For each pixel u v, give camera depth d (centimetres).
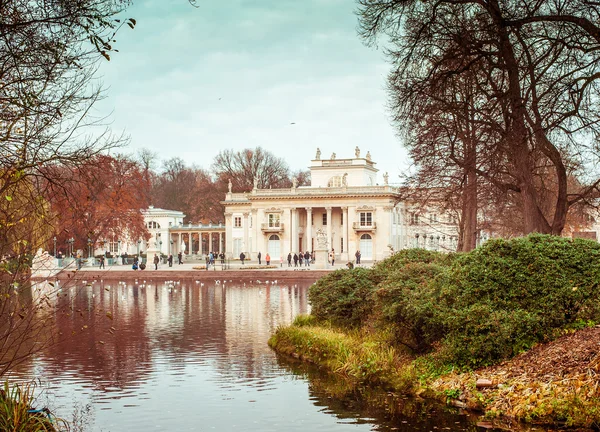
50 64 1252
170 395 1811
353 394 1795
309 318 2752
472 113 2744
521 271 1753
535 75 2516
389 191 11044
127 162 7575
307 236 11444
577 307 1734
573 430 1352
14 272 1174
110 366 2212
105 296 5212
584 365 1488
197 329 3139
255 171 13438
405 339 2058
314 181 11912
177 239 14162
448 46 2508
